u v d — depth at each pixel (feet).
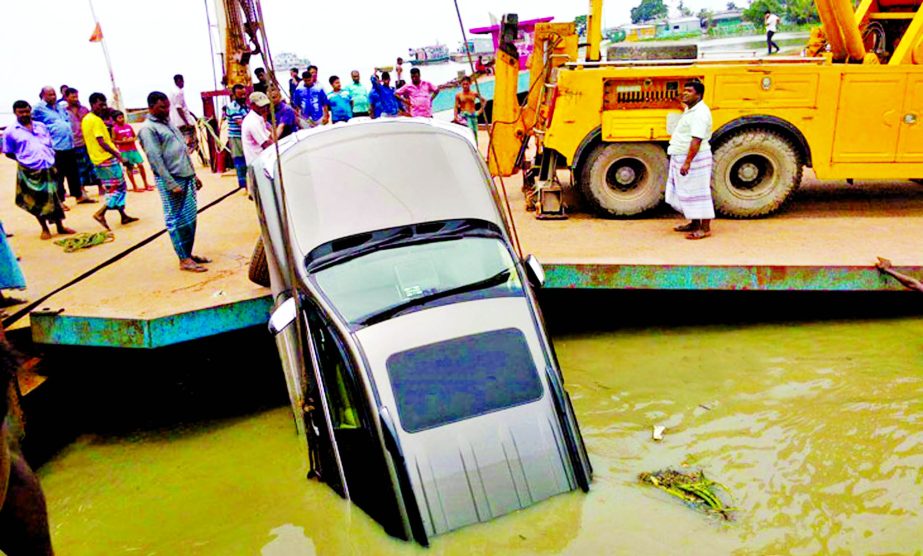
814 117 23.31
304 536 13.25
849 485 13.76
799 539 12.38
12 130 24.35
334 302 13.99
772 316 21.95
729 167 24.30
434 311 13.94
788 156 23.94
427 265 14.79
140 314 17.39
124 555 13.37
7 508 7.04
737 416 16.37
